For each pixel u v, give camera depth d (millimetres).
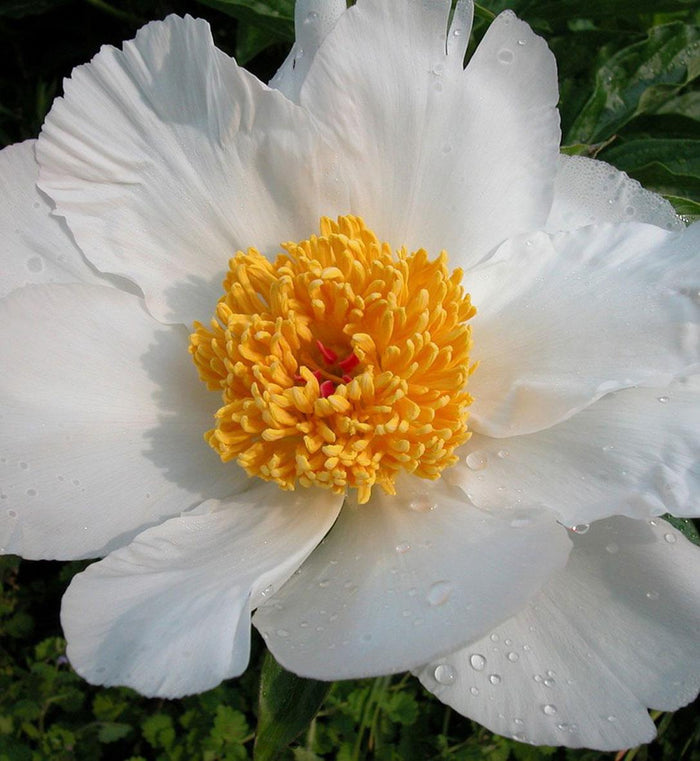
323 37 195
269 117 187
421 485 184
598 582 168
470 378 189
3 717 318
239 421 178
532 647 164
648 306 179
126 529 179
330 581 171
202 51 182
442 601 154
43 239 192
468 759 308
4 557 315
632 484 166
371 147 192
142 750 345
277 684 171
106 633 152
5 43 331
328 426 181
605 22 278
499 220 195
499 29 189
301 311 185
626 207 202
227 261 198
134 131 190
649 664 160
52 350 185
